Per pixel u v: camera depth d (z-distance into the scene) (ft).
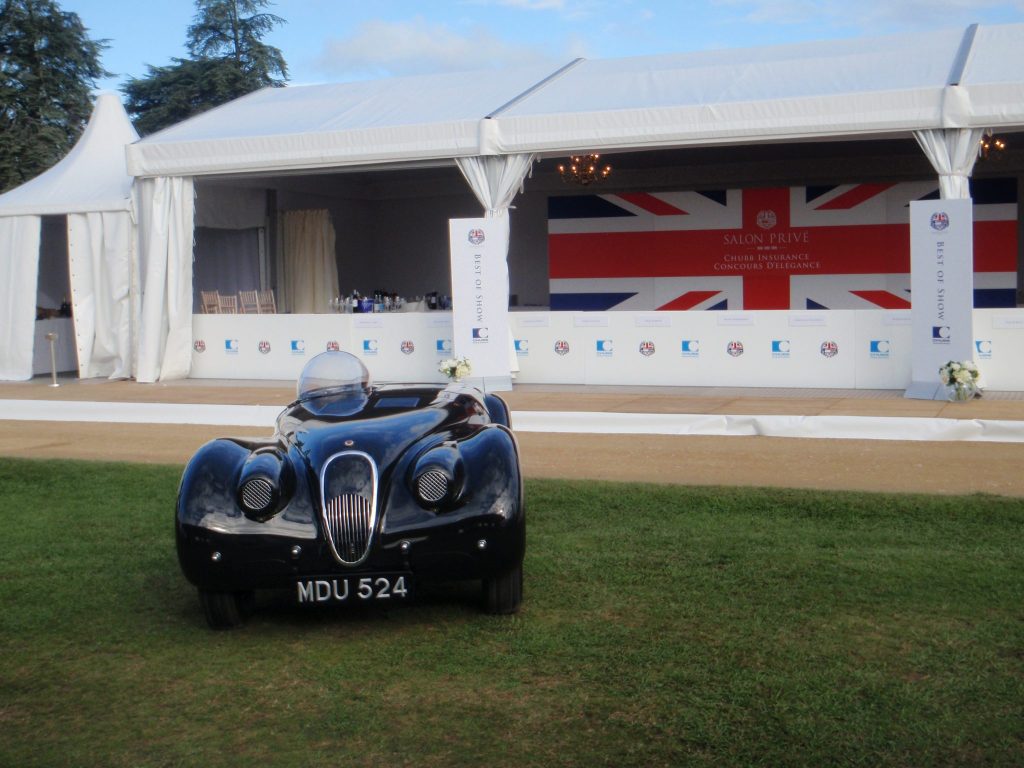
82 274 51.62
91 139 57.21
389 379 47.24
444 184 70.95
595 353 44.01
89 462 29.76
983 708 12.28
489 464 15.66
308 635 15.92
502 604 16.12
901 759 11.15
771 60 46.26
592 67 53.57
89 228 51.19
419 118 45.27
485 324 42.50
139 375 49.26
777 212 58.70
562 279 63.05
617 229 61.77
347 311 61.05
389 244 74.33
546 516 22.20
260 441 17.20
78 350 51.80
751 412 34.27
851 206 57.36
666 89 43.86
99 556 20.58
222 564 15.16
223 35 138.41
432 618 16.42
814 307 58.54
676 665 13.91
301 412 18.53
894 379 39.78
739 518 21.56
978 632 14.69
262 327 49.47
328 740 12.24
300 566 15.14
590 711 12.64
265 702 13.41
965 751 11.28
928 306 36.76
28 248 51.75
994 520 20.56
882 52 44.24
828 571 17.67
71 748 12.25
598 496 23.56
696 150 55.98
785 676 13.38
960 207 35.91
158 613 17.13
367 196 73.10
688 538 20.11
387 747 11.98
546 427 33.88
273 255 64.64
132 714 13.17
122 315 50.78
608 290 62.28
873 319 39.91
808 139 39.65
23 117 116.37
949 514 21.03
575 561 18.88
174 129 51.67
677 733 11.94
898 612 15.62
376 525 15.15
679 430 32.40
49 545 21.43
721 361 42.29
